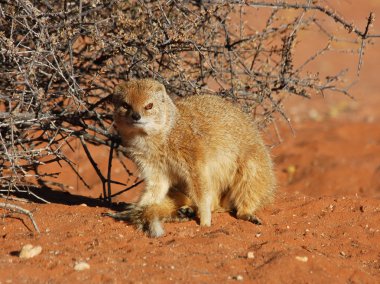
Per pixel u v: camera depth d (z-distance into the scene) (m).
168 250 13.95
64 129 17.58
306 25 19.86
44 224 15.72
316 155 29.89
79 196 20.84
